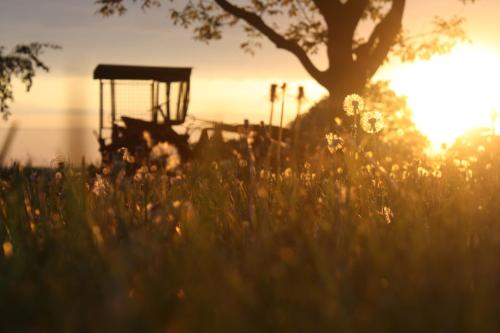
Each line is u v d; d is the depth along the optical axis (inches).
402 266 80.7
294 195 139.0
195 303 70.9
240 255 100.4
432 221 119.2
